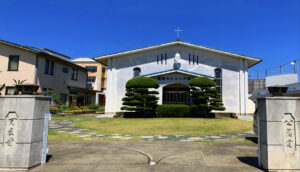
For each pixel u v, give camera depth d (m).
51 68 19.94
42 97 4.35
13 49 17.66
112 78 17.78
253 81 23.73
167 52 17.91
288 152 3.79
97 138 7.42
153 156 4.89
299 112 3.88
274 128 3.85
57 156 4.89
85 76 27.56
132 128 9.92
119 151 5.39
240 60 17.03
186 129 9.62
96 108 24.98
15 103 4.03
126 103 14.81
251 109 18.41
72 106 20.78
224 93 16.89
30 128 3.98
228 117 15.67
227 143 6.50
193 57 17.66
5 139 3.96
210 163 4.32
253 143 6.51
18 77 17.31
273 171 3.75
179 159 4.62
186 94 17.08
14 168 3.89
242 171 3.84
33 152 4.03
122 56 18.12
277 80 18.73
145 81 14.58
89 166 4.12
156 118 14.41
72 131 9.08
